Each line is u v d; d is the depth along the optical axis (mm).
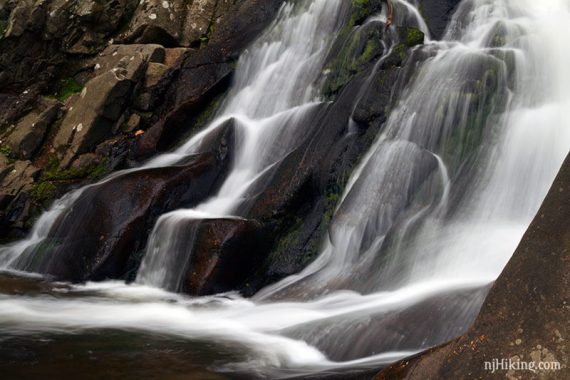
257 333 6172
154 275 8445
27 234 10727
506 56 8266
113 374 4969
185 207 9250
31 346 5605
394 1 10750
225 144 10078
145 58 12609
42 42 13641
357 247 7383
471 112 7859
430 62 8555
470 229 6832
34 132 12258
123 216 8773
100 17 13688
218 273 7785
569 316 3229
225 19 13016
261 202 8461
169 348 5684
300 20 11398
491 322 3467
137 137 11516
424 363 3688
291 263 7926
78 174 11531
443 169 7648
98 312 7031
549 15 9438
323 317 6289
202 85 11664
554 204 3480
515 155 7336
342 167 8273
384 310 5762
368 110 8531
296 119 9906
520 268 3461
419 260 6727
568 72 8281
